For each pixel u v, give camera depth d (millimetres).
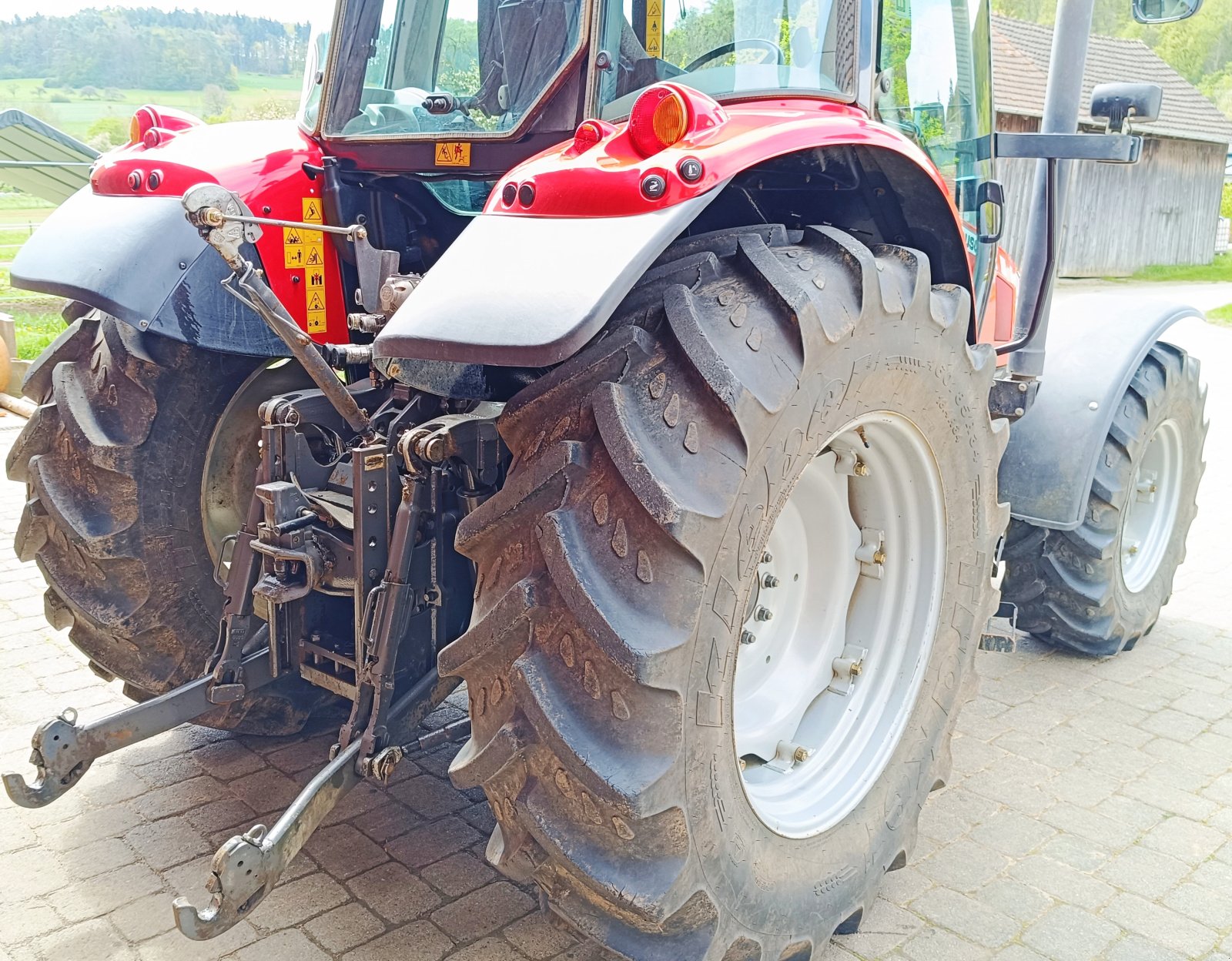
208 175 2635
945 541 2613
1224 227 33031
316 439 2826
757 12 2326
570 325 1688
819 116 2133
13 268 2643
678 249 2096
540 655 1870
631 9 2453
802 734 2631
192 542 2955
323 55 2896
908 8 2664
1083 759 3430
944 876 2814
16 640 4039
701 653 1882
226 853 1995
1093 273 25797
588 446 1872
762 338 1951
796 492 2527
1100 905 2709
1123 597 4098
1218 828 3059
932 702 2689
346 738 2379
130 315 2494
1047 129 3371
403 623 2348
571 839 1904
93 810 2977
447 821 2957
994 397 3512
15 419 7145
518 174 1969
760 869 2172
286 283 2770
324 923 2543
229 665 2615
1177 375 4160
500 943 2490
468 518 1940
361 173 2854
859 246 2164
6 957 2395
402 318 1859
